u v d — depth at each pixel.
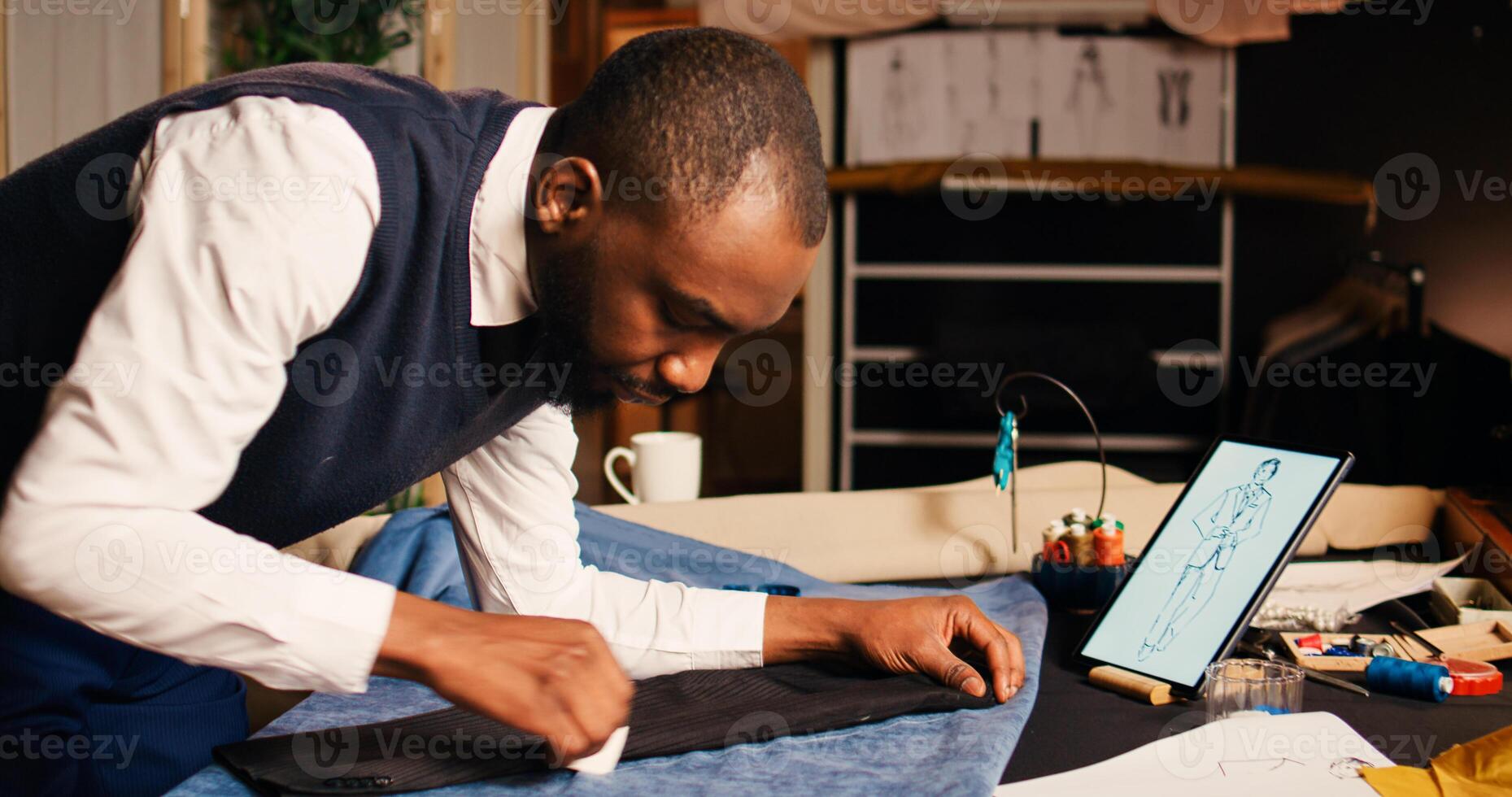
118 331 0.62
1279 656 1.01
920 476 3.63
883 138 3.64
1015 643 0.94
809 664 0.97
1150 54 3.51
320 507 0.84
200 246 0.63
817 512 1.47
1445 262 3.46
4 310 0.75
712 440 4.72
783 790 0.74
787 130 0.68
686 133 0.67
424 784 0.74
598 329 0.73
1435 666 0.91
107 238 0.74
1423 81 3.41
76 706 0.89
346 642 0.66
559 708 0.67
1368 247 3.45
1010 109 3.59
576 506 1.37
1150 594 1.04
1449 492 1.42
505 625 0.69
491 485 0.97
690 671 0.96
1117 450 3.49
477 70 3.46
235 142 0.67
